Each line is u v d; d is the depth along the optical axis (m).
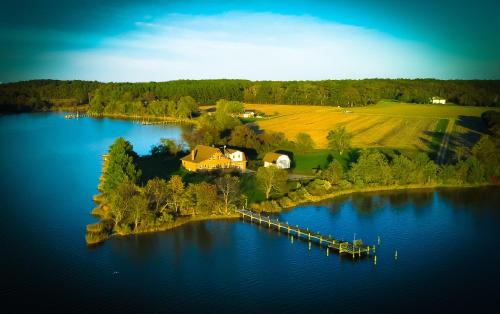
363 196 114.88
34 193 112.88
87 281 70.31
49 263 75.62
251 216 96.38
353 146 157.00
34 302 64.19
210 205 97.88
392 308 64.12
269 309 63.62
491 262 78.38
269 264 77.12
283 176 109.81
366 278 72.62
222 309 63.56
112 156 111.56
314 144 164.50
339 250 81.56
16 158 154.75
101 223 89.50
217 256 79.69
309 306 64.50
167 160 143.25
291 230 91.06
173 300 65.62
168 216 92.12
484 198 113.88
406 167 123.56
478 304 65.19
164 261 77.50
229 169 131.25
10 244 82.38
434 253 82.06
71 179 126.62
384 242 86.56
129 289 68.25
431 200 112.06
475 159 125.19
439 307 64.38
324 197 112.38
